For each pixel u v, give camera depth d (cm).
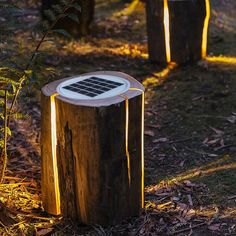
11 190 300
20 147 343
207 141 349
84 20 499
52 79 351
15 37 472
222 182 310
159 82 420
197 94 400
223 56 456
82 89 275
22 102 383
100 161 267
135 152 275
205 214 287
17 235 273
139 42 500
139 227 279
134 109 270
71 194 276
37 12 566
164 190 305
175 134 358
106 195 273
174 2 421
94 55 465
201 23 434
